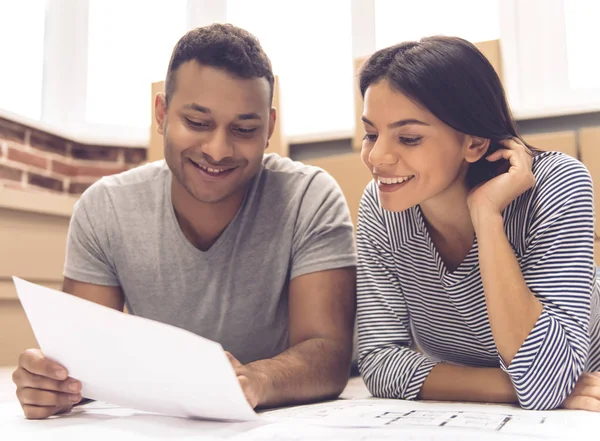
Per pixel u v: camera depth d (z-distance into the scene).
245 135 0.98
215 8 2.71
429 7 2.59
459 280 0.95
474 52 0.88
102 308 0.62
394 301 1.04
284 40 2.78
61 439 0.62
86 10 2.68
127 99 2.73
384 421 0.67
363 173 1.95
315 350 0.95
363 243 1.06
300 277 1.05
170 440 0.60
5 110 2.19
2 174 2.21
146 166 1.21
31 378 0.75
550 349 0.79
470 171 0.93
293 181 1.14
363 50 2.60
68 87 2.65
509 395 0.85
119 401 0.75
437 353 1.14
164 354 0.62
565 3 2.41
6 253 1.89
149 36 2.75
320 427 0.64
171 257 1.10
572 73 2.42
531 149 0.96
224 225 1.10
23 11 2.58
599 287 1.04
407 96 0.83
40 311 0.68
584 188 0.87
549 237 0.86
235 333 1.10
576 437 0.57
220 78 0.93
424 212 0.97
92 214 1.12
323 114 2.74
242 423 0.67
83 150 2.53
